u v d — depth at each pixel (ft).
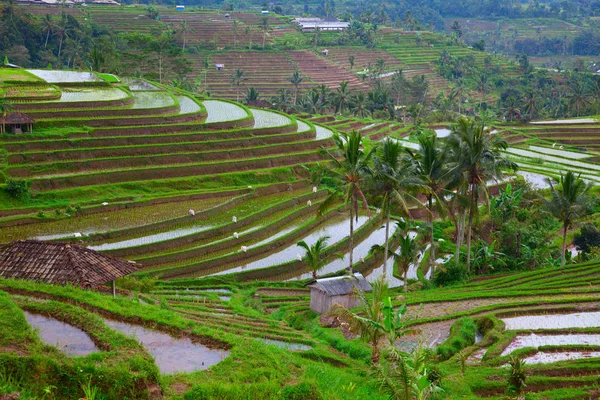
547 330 124.06
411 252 167.32
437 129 442.91
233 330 108.78
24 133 257.75
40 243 117.60
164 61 507.30
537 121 469.16
